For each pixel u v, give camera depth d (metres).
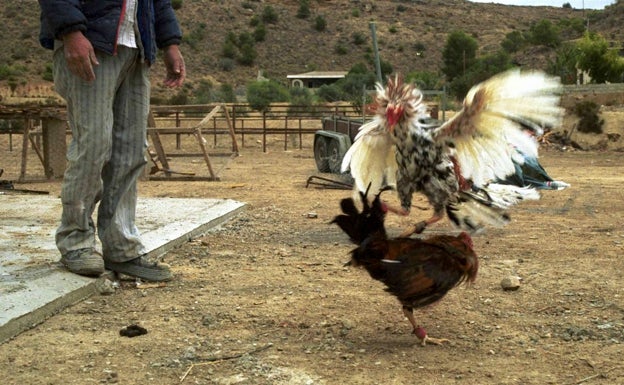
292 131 17.64
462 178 4.65
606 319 4.32
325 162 11.45
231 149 17.36
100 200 4.81
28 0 61.19
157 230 5.86
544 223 6.81
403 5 81.50
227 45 61.19
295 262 5.38
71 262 4.65
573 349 3.96
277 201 8.09
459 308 4.49
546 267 5.27
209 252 5.61
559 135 18.94
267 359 3.86
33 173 11.73
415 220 6.96
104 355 3.88
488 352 3.94
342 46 65.94
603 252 5.68
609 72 31.38
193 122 19.66
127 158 4.77
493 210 4.68
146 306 4.47
